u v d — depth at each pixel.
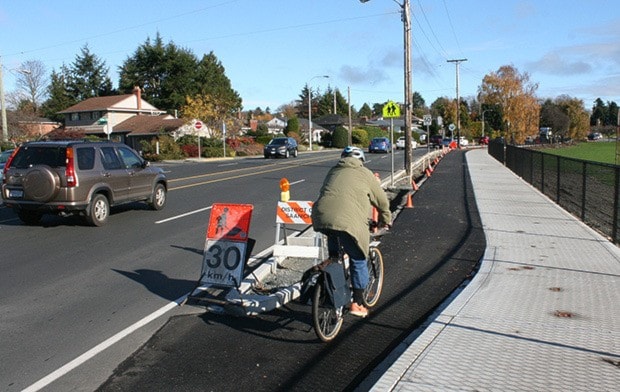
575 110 109.50
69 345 5.57
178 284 7.78
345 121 110.94
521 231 10.94
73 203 11.79
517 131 82.00
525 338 5.21
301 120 106.12
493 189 19.22
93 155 12.55
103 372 4.96
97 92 93.38
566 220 12.25
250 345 5.56
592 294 6.62
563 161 16.30
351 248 5.65
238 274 6.74
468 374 4.45
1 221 13.21
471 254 9.21
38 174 11.69
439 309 6.42
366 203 5.70
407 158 25.36
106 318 6.37
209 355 5.32
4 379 4.82
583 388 4.19
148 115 71.94
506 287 6.95
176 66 84.69
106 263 8.97
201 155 50.34
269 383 4.74
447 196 17.20
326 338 5.53
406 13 25.53
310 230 11.47
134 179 13.67
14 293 7.35
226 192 18.84
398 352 5.25
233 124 61.66
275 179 23.91
